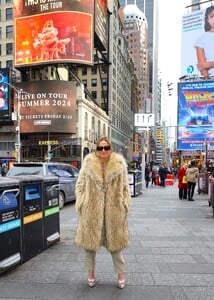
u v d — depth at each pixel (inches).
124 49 4503.0
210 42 1582.2
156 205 583.2
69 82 2432.3
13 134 2554.1
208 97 1525.6
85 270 223.9
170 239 313.6
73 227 372.5
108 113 3619.6
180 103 1563.7
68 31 2379.4
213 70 1571.1
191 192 668.7
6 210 216.5
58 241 297.4
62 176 569.3
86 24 2412.6
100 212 189.6
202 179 831.7
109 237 189.3
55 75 2977.4
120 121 4210.1
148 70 4859.7
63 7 2379.4
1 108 2410.2
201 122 1534.2
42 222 268.2
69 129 2407.7
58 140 2470.5
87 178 191.6
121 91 4308.6
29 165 550.3
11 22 2834.6
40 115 2396.7
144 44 5128.0
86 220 189.9
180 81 1590.8
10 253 221.6
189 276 213.3
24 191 239.5
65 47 2378.2
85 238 189.6
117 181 191.6
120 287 193.5
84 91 2689.5
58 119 2389.3
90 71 3686.0
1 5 2871.6
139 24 5177.2
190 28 1621.6
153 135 4301.2
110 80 3659.0
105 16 3078.2
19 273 217.6
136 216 453.1
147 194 832.9
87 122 2620.6
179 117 1562.5
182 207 556.1
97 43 2908.5
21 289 192.2
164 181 1201.4
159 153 4692.4
